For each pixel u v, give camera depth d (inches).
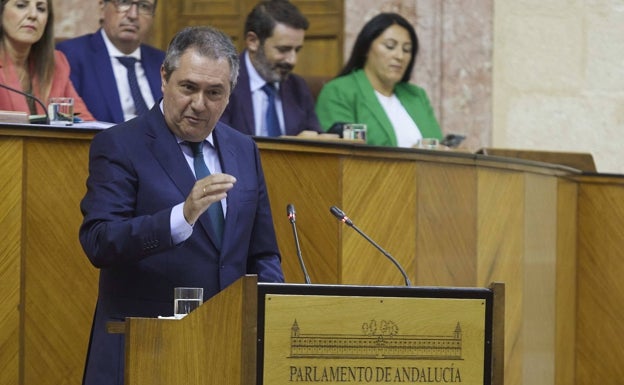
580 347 608.4
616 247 600.7
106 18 546.3
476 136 760.3
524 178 549.3
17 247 414.0
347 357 303.7
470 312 311.6
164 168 359.6
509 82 764.0
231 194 367.2
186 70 353.4
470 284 520.7
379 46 603.8
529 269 555.8
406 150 489.7
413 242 495.8
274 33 559.5
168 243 335.6
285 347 300.5
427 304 309.0
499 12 762.8
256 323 298.5
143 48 557.6
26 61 502.0
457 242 514.9
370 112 597.6
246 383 297.3
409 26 610.5
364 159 480.4
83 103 519.2
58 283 421.7
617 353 599.8
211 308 303.7
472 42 757.9
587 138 768.9
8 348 412.8
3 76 486.3
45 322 419.8
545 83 767.1
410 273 495.5
